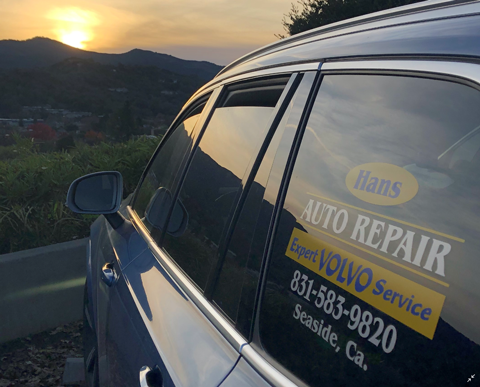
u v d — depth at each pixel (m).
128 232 2.43
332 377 0.87
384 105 0.96
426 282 0.75
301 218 1.07
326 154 1.07
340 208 0.97
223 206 1.47
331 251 0.95
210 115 1.95
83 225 5.68
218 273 1.34
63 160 6.19
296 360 0.96
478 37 0.80
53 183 5.47
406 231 0.81
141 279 1.84
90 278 2.74
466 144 0.78
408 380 0.74
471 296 0.69
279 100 1.33
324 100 1.14
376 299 0.83
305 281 1.00
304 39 1.41
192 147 1.99
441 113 0.84
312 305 0.96
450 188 0.77
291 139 1.20
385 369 0.78
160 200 2.17
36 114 108.88
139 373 1.44
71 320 4.52
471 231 0.72
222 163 1.61
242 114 1.61
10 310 4.10
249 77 1.65
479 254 0.70
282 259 1.09
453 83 0.83
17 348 4.11
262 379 1.00
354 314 0.86
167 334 1.40
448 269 0.73
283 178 1.18
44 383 3.71
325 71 1.18
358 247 0.90
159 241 1.95
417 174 0.84
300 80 1.27
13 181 5.21
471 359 0.67
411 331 0.76
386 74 0.98
